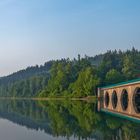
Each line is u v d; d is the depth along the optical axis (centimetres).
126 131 6147
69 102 18138
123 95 15188
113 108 12850
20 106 15862
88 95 19725
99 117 9169
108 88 16188
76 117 9306
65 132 6166
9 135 5691
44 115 10075
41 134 5853
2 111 12019
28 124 7538
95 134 5862
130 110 11338
